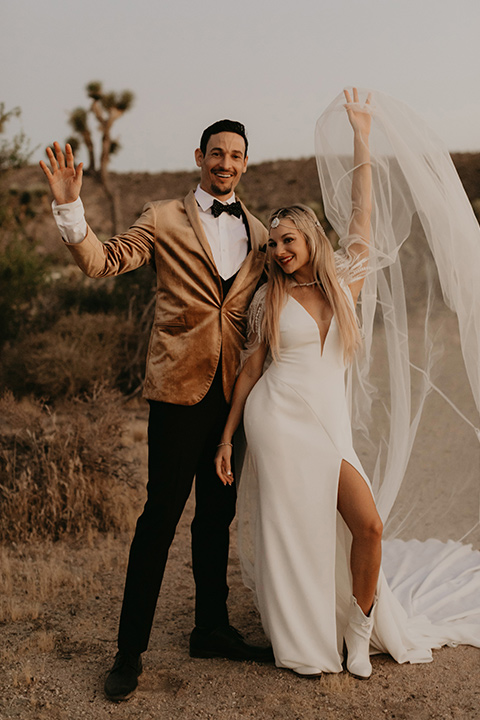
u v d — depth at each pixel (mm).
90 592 3895
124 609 2934
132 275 10273
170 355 3016
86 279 11531
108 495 5102
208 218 3117
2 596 3812
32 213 22359
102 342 8898
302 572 3012
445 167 3379
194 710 2760
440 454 4570
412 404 4828
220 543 3221
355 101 3371
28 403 8031
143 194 47344
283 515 3031
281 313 3156
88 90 24734
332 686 2898
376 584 3010
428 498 4582
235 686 2943
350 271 3234
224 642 3172
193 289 3012
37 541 4680
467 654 3232
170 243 3020
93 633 3420
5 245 11023
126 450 6391
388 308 3576
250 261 3141
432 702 2801
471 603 3641
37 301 10766
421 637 3271
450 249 3387
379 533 2943
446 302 3521
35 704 2795
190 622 3580
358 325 3453
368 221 3318
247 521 3516
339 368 3188
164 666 3123
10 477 5012
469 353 3488
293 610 3020
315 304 3189
